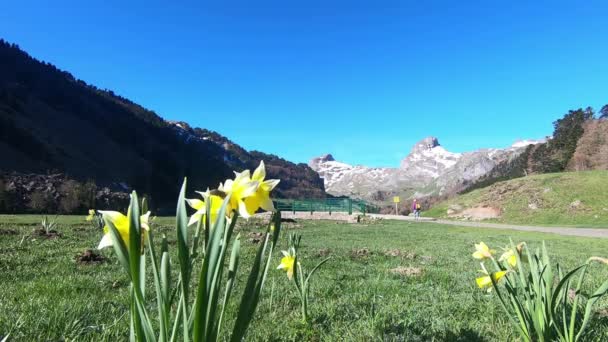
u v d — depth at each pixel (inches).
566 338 108.8
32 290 200.2
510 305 146.5
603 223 1397.6
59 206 1514.5
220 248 63.6
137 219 58.2
